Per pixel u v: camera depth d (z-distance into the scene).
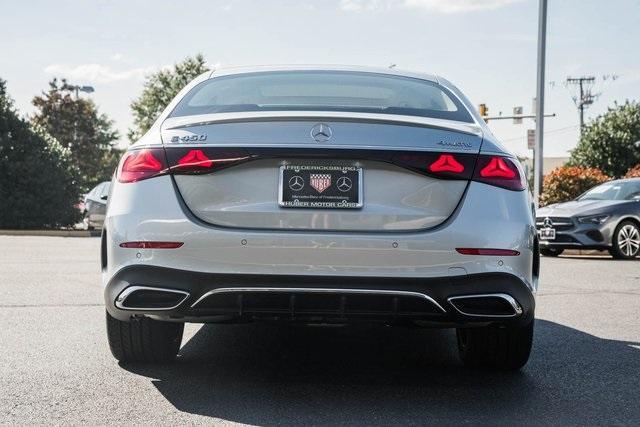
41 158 28.42
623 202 13.34
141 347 4.38
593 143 35.28
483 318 3.74
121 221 3.78
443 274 3.68
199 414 3.57
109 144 68.00
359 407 3.71
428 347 5.16
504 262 3.71
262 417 3.53
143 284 3.71
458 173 3.76
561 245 13.32
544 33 21.20
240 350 4.98
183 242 3.69
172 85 50.34
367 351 5.01
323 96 4.29
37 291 7.64
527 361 4.66
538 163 21.41
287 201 3.71
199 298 3.69
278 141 3.73
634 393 4.02
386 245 3.65
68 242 16.88
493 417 3.57
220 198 3.75
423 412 3.64
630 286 8.55
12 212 27.77
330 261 3.64
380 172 3.75
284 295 3.66
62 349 4.92
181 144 3.80
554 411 3.68
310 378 4.27
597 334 5.65
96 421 3.45
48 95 63.53
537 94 21.33
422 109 4.20
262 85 4.46
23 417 3.50
